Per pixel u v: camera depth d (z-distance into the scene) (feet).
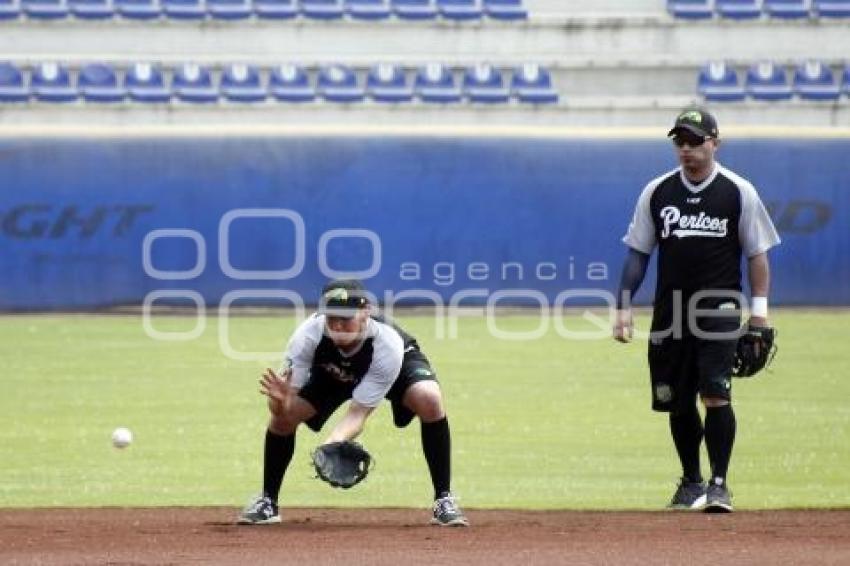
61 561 72.74
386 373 85.05
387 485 114.83
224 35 268.00
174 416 149.18
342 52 270.05
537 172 236.63
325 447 83.87
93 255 232.73
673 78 269.85
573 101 259.80
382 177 234.99
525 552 75.72
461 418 149.48
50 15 265.54
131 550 76.89
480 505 104.32
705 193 95.45
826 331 216.95
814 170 237.86
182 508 99.09
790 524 88.99
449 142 235.40
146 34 266.98
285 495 110.22
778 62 269.23
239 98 257.14
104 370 180.65
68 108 247.09
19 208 231.30
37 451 129.70
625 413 153.07
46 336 210.18
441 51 271.49
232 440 135.74
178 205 233.35
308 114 250.98
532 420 148.56
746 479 117.19
